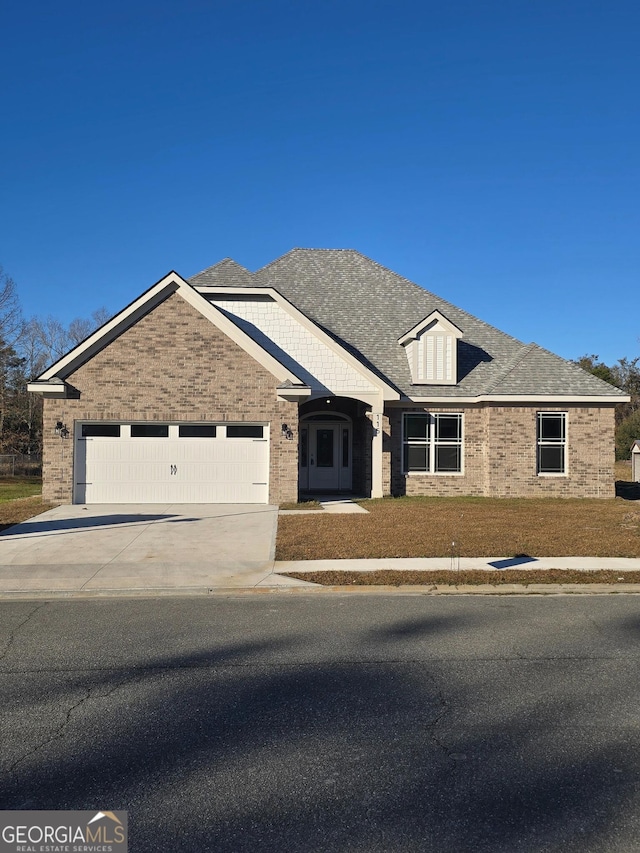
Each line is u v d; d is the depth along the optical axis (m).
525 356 22.17
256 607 8.55
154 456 18.47
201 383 18.48
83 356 18.17
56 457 18.12
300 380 18.91
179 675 5.88
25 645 6.82
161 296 18.45
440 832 3.47
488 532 13.70
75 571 10.35
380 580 9.73
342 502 19.44
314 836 3.44
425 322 21.44
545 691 5.48
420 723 4.83
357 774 4.07
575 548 12.01
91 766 4.17
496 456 20.84
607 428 21.12
